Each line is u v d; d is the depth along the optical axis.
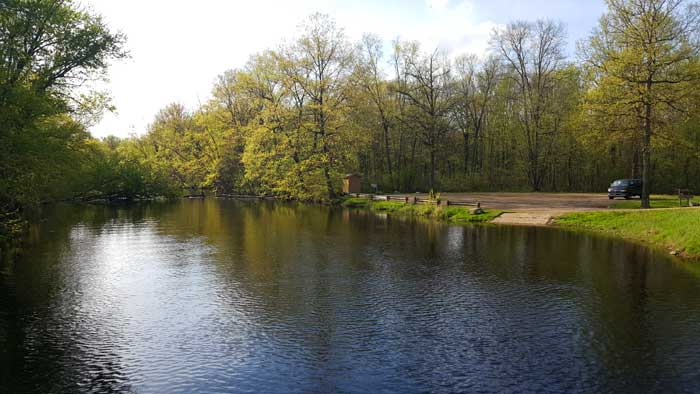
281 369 9.27
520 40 57.94
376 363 9.50
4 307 13.02
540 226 28.08
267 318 12.16
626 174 56.34
